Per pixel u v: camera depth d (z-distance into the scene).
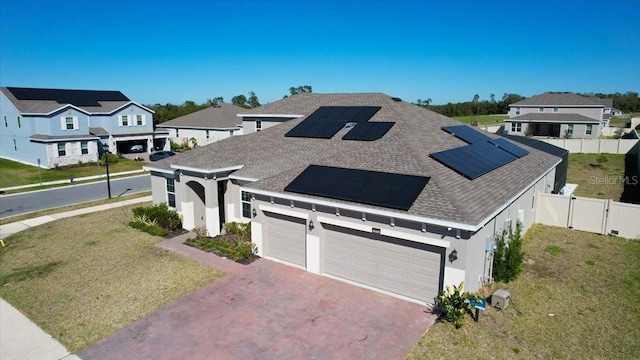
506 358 10.06
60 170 39.94
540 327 11.37
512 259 13.86
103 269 15.56
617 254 16.52
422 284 12.70
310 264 14.97
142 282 14.39
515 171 17.91
